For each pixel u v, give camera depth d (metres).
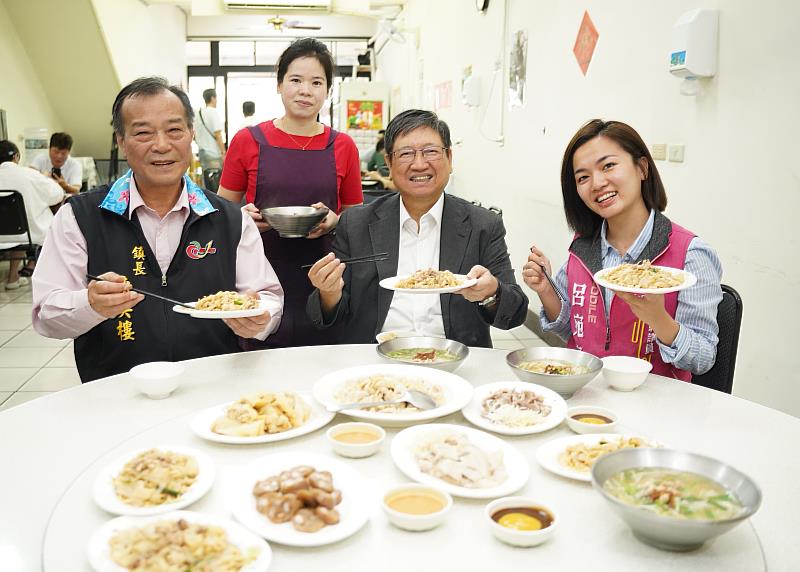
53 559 1.01
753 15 2.41
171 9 13.11
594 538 1.08
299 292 2.93
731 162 2.57
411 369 1.76
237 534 1.03
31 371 4.08
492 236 2.36
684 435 1.45
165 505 1.13
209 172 6.98
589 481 1.24
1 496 1.20
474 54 6.58
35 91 8.96
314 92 2.90
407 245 2.37
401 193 2.29
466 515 1.14
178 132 1.93
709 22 2.62
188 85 15.62
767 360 2.42
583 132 1.96
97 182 9.66
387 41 12.65
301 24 12.09
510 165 5.54
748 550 1.04
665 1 2.97
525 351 1.87
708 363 1.82
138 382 1.61
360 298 2.36
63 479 1.26
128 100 1.89
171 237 2.07
